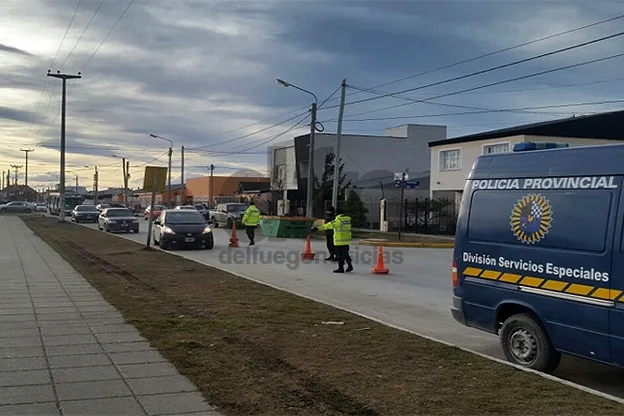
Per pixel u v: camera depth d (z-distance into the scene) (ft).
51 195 263.49
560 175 21.08
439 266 59.82
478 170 24.80
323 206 151.12
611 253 19.02
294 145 187.93
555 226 20.94
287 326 27.84
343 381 19.42
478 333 29.25
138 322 27.96
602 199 19.60
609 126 113.70
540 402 17.44
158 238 79.05
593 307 19.42
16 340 24.45
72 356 22.02
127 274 47.60
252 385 18.90
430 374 20.29
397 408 16.93
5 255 64.49
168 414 16.39
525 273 21.94
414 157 184.14
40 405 16.92
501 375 20.20
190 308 32.19
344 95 100.89
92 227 136.26
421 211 126.00
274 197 181.16
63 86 159.12
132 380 19.25
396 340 25.25
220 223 134.51
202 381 19.21
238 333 26.21
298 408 16.93
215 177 260.83
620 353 18.65
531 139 108.99
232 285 41.52
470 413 16.55
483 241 23.91
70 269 50.93
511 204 22.79
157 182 73.00
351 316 30.60
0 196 495.82
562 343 20.56
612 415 16.39
